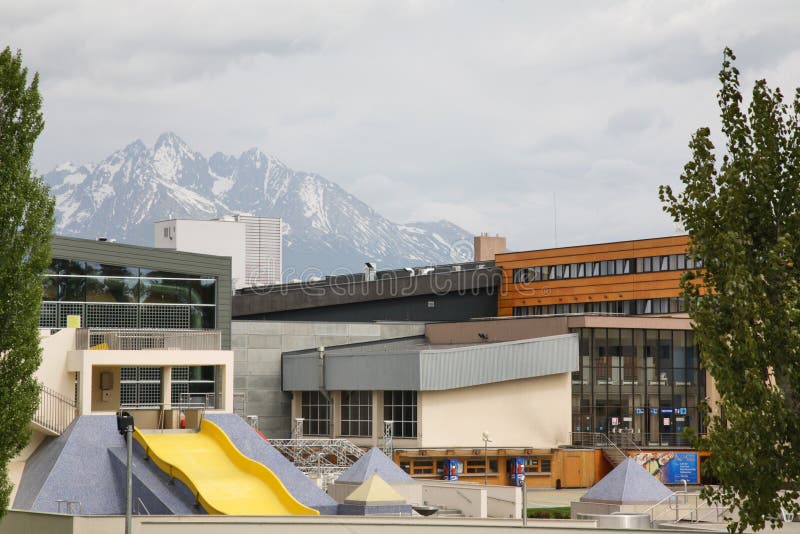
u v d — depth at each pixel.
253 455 80.06
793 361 42.44
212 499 71.25
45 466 75.50
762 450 42.28
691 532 65.81
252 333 128.38
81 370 79.69
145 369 105.81
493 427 118.06
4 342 58.75
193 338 88.25
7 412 58.09
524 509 62.38
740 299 42.94
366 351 128.62
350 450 111.69
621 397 125.19
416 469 113.88
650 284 145.38
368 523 58.94
